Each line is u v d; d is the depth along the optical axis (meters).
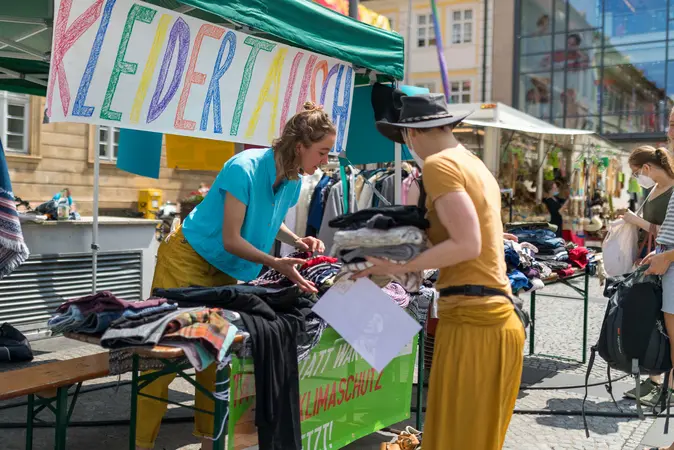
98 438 3.80
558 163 13.74
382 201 5.66
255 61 3.61
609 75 23.69
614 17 23.50
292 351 2.77
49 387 2.59
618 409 4.54
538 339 6.84
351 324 2.39
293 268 2.87
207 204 3.11
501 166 11.71
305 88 3.98
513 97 24.66
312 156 2.93
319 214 5.73
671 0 22.56
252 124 3.66
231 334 2.45
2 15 3.02
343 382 3.28
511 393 2.39
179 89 3.22
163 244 3.26
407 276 2.46
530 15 24.39
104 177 12.01
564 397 4.84
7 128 10.43
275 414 2.67
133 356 2.67
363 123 5.16
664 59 22.86
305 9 3.65
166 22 3.08
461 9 24.91
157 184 13.07
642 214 4.55
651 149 4.38
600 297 9.93
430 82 25.41
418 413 3.92
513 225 5.94
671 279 3.52
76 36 2.73
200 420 3.28
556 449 3.80
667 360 3.56
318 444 3.13
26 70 5.26
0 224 4.11
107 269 6.67
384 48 4.31
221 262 3.12
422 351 3.91
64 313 2.56
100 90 2.86
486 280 2.27
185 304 2.73
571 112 24.17
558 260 5.55
